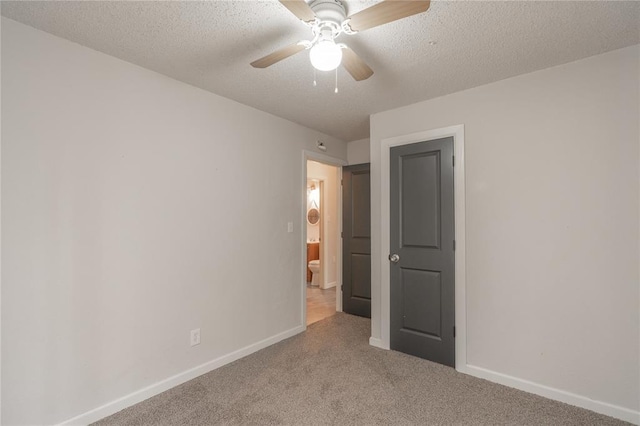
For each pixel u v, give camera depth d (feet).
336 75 7.72
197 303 8.25
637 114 6.39
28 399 5.64
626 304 6.42
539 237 7.41
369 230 13.38
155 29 5.88
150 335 7.30
